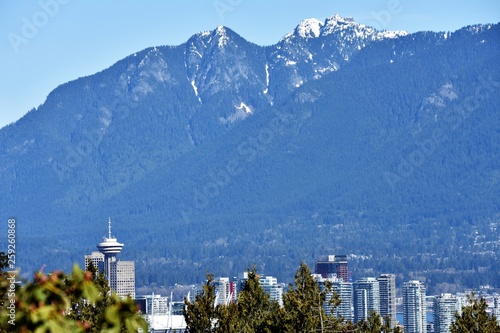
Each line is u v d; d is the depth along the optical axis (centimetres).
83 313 11388
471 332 15875
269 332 14600
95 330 8544
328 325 14875
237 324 14825
